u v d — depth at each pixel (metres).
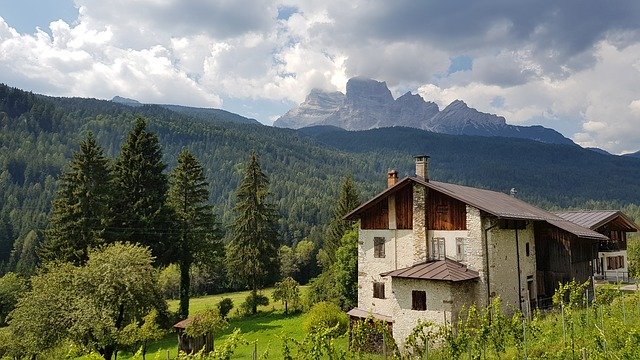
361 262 36.94
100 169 51.34
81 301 31.64
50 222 51.03
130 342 32.16
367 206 36.81
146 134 55.06
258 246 61.06
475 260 31.23
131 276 33.19
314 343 18.31
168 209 53.56
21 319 32.22
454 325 28.62
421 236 33.66
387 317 34.25
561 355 18.59
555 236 36.78
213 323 39.69
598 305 27.09
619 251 49.75
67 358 19.70
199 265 57.72
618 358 16.58
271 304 65.81
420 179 34.31
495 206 33.41
